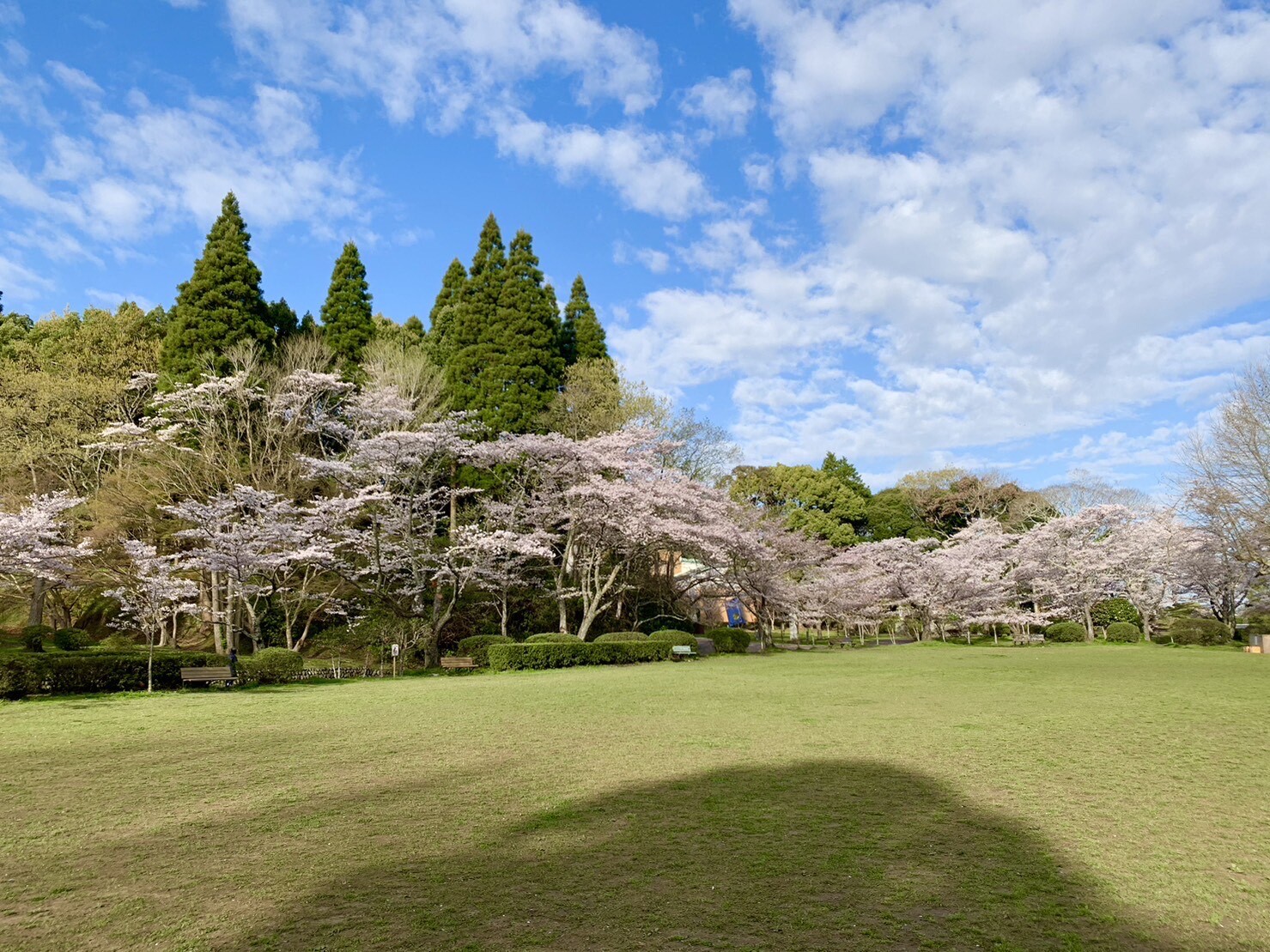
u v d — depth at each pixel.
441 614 24.84
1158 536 33.06
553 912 4.32
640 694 14.30
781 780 7.37
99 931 4.11
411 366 30.20
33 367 28.64
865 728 10.30
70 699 14.44
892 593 37.34
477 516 29.33
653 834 5.71
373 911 4.35
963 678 16.92
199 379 26.34
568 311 40.12
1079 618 39.53
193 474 24.56
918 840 5.55
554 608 30.80
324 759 8.55
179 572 25.05
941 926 4.12
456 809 6.45
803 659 24.61
